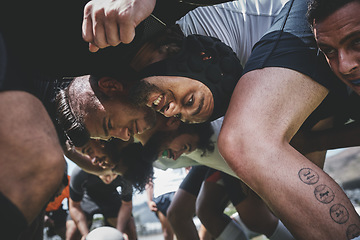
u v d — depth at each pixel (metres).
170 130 1.58
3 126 0.71
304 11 1.15
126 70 1.20
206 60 1.24
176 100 1.24
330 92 1.13
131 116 1.34
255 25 1.52
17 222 0.69
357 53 0.90
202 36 1.30
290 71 1.05
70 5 0.94
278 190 0.92
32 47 0.94
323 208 0.89
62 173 0.78
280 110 1.01
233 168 1.00
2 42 0.79
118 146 1.75
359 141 1.38
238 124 1.01
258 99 1.02
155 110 1.38
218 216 2.30
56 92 1.45
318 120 1.37
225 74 1.28
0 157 0.70
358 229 0.87
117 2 0.87
